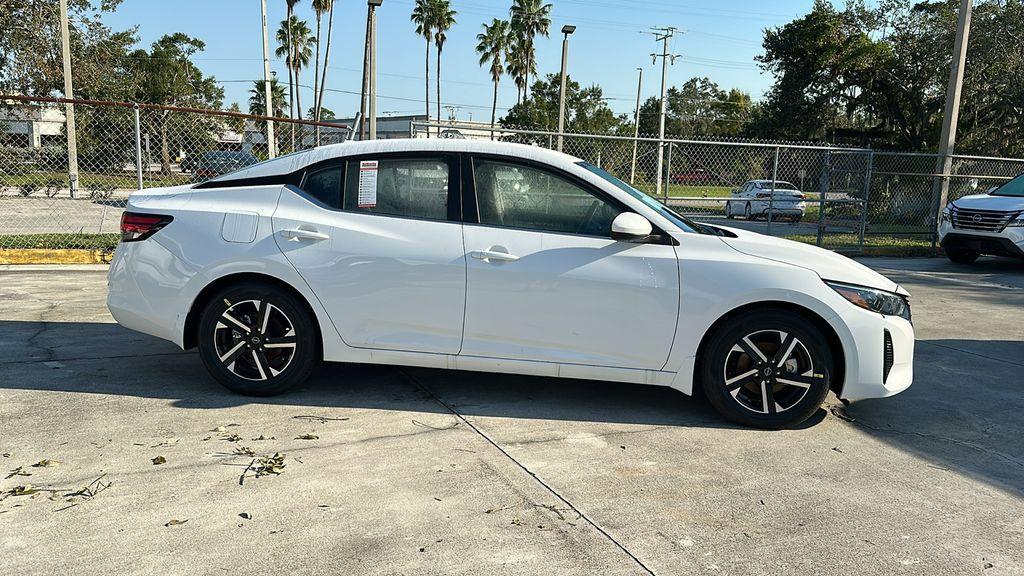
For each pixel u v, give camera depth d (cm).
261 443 383
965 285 1042
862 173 1611
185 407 432
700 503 335
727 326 422
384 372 513
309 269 432
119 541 284
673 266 421
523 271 423
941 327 750
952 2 2644
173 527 296
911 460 395
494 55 6562
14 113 2545
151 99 5400
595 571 275
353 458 369
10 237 1129
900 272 1163
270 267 432
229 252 435
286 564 273
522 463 371
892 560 291
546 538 298
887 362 427
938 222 1460
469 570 273
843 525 319
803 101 3106
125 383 471
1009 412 485
